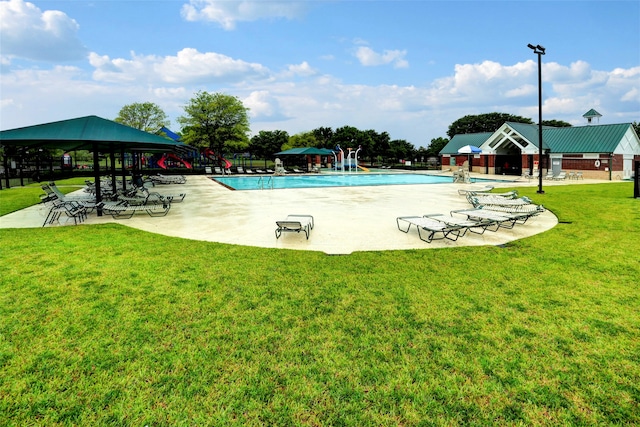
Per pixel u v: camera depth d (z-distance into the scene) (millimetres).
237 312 4387
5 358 3391
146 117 51469
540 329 3969
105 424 2584
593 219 10602
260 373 3186
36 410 2719
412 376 3146
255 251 7188
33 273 5801
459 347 3602
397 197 16953
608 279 5535
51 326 4008
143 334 3848
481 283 5387
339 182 28375
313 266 6199
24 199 16312
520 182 26734
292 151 44750
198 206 13852
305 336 3816
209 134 45406
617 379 3100
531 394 2922
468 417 2678
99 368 3244
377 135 65625
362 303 4656
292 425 2590
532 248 7418
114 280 5484
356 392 2939
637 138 32219
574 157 31781
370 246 7652
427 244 7828
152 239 8250
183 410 2730
